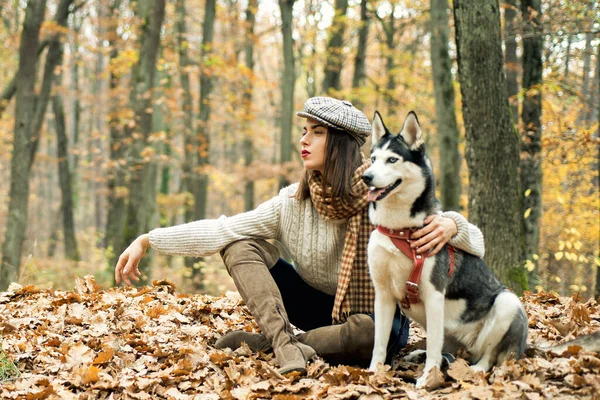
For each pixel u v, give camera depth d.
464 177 14.91
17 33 17.67
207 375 3.08
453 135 10.58
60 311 4.21
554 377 2.76
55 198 33.25
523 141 8.31
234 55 14.76
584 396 2.53
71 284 11.57
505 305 2.89
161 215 18.27
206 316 4.29
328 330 3.15
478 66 5.89
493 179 6.01
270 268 3.38
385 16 18.95
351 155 3.11
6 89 12.25
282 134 15.05
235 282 3.24
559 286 10.76
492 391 2.55
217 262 15.91
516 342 2.87
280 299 3.17
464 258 3.04
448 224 2.88
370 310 3.18
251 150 18.69
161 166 16.81
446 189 10.62
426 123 18.55
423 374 2.86
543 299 4.81
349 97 16.17
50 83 12.03
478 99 5.94
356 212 3.12
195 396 2.80
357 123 3.11
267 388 2.79
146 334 3.72
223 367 3.18
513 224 6.09
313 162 3.12
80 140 26.95
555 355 3.01
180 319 4.13
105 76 14.77
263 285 3.15
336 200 3.05
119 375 3.09
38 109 11.91
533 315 4.06
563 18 7.70
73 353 3.30
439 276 2.84
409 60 17.20
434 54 10.57
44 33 11.54
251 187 18.12
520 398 2.52
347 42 18.34
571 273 11.04
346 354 3.12
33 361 3.28
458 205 10.65
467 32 5.90
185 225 3.35
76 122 22.20
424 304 2.90
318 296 3.46
